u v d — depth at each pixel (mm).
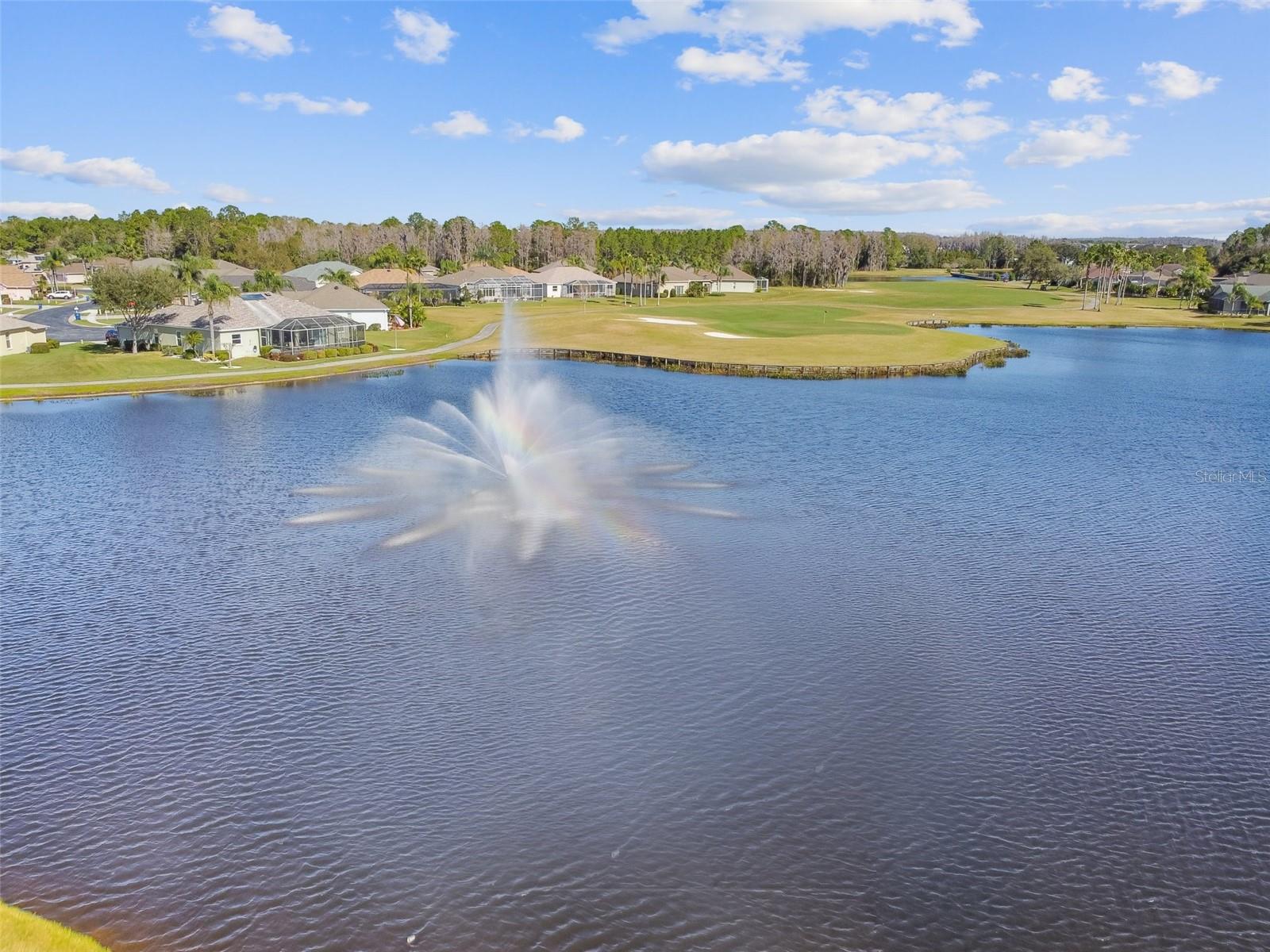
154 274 121250
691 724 30062
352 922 21656
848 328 156250
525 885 22891
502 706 31031
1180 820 25672
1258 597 40875
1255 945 21359
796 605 39438
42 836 24625
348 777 27141
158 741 29016
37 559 44875
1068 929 21766
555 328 151500
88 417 82125
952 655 35000
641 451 68312
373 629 36812
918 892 22859
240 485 58281
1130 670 34062
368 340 140625
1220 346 151125
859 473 62312
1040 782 27234
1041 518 52188
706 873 23359
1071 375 114938
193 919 21719
